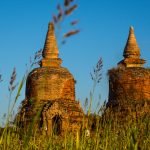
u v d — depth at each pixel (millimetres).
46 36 57125
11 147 9516
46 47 56219
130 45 56594
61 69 54656
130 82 52344
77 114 50281
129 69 53344
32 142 12711
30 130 5547
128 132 9656
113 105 50906
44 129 15570
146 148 8836
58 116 50094
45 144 13492
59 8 3881
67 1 3871
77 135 9938
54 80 53219
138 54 56250
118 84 52906
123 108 48000
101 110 10617
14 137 9586
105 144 11250
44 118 49406
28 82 54844
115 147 11359
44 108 49969
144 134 9297
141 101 50281
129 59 55312
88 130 10867
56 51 55719
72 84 54656
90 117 11000
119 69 53375
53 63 54844
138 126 9867
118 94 52312
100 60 8758
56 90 52969
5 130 7879
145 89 52250
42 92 52656
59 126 49562
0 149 8062
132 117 14484
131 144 6949
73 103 52156
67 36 3998
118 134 12875
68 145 10977
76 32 4008
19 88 6445
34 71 54500
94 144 10688
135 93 51594
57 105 50188
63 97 52875
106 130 11445
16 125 8461
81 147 9945
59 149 12328
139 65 54812
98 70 8789
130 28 58719
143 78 52375
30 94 53844
